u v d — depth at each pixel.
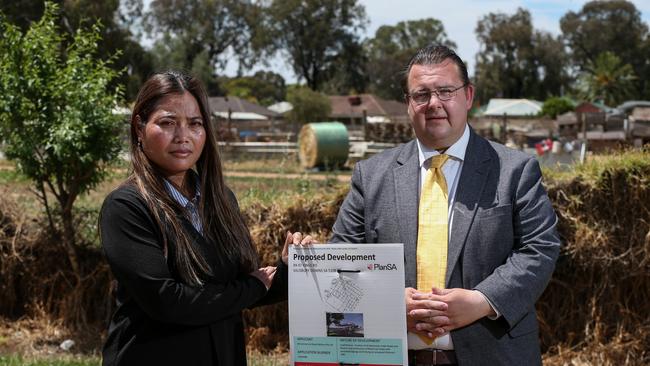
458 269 2.83
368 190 3.10
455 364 2.83
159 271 2.41
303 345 2.75
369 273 2.68
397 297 2.66
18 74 6.18
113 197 2.50
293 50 88.25
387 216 3.00
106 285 6.58
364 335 2.69
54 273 6.69
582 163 5.66
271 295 2.87
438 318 2.66
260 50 88.94
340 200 6.02
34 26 6.37
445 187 2.95
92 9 44.50
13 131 6.27
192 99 2.63
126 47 48.03
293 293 2.75
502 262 2.82
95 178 6.52
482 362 2.77
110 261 2.43
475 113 55.91
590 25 103.69
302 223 6.04
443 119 2.91
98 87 6.26
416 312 2.69
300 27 87.25
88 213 6.82
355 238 3.13
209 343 2.54
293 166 23.25
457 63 2.96
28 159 6.36
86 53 6.91
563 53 102.19
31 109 6.21
